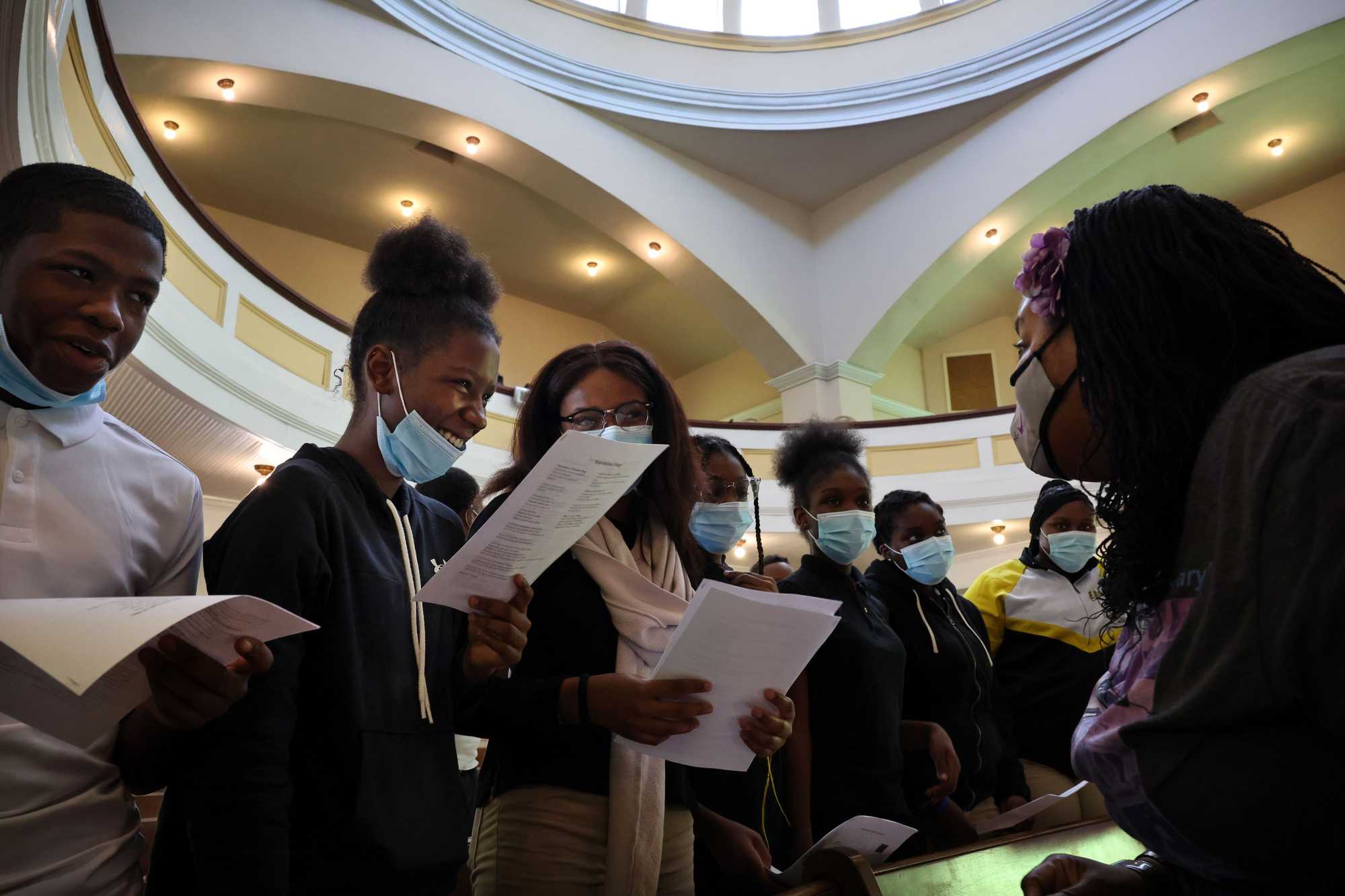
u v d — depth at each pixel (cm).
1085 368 99
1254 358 89
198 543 146
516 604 138
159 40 783
